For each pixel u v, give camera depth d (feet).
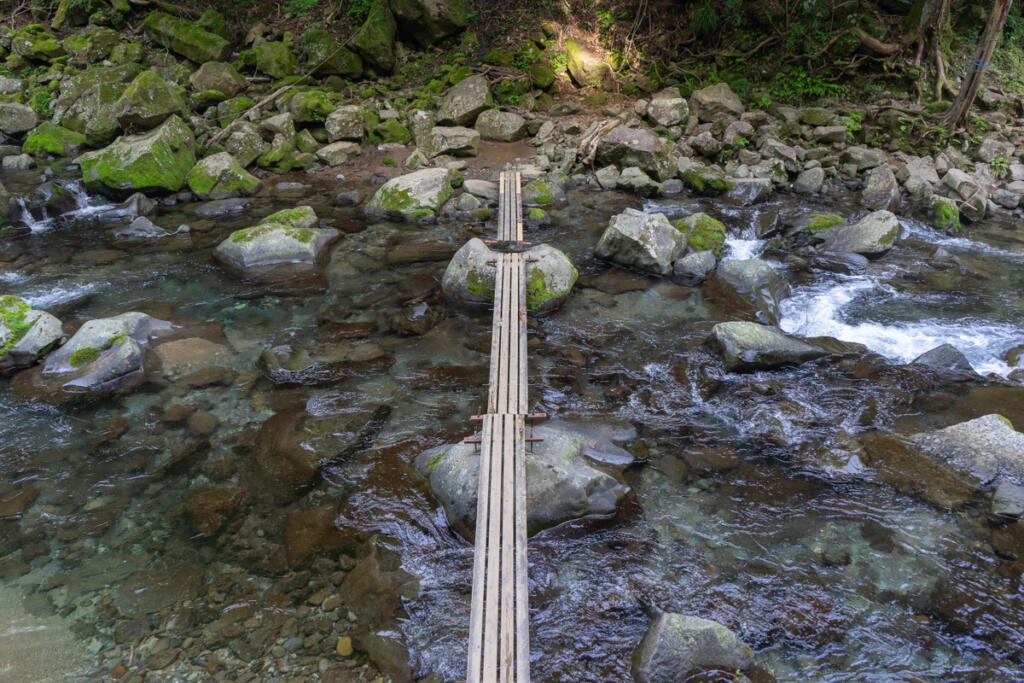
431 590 13.74
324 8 49.55
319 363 21.25
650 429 18.52
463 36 46.24
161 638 12.64
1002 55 45.06
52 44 45.68
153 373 20.66
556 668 12.17
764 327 21.84
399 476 16.71
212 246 29.53
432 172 34.12
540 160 38.19
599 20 46.47
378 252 28.94
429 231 31.01
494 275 24.44
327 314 24.22
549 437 17.02
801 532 15.14
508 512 13.93
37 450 17.61
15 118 41.09
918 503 15.85
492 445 15.87
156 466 17.08
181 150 35.94
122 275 26.78
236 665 12.12
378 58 44.39
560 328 23.38
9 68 45.39
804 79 43.01
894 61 42.45
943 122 38.50
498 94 42.70
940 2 41.09
